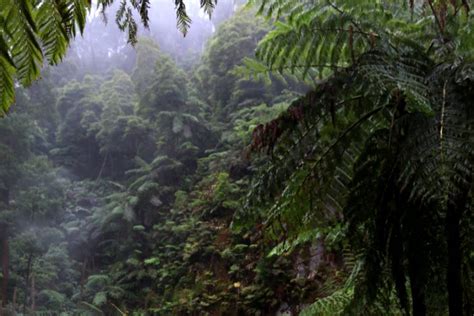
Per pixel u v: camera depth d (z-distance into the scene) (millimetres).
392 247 1272
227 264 6469
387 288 1514
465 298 1305
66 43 637
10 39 595
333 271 3053
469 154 1012
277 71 1705
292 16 1572
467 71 1188
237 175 7594
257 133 1475
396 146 1267
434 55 1449
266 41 1604
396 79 1186
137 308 8039
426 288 1303
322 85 1360
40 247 9164
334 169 1483
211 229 7301
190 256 7258
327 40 1517
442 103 1188
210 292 6172
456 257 1191
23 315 8570
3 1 566
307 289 4441
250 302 5105
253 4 1671
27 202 8969
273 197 1473
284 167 1451
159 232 8961
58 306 9000
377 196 1291
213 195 7715
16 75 614
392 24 1506
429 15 1563
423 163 1032
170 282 7453
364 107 1438
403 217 1229
